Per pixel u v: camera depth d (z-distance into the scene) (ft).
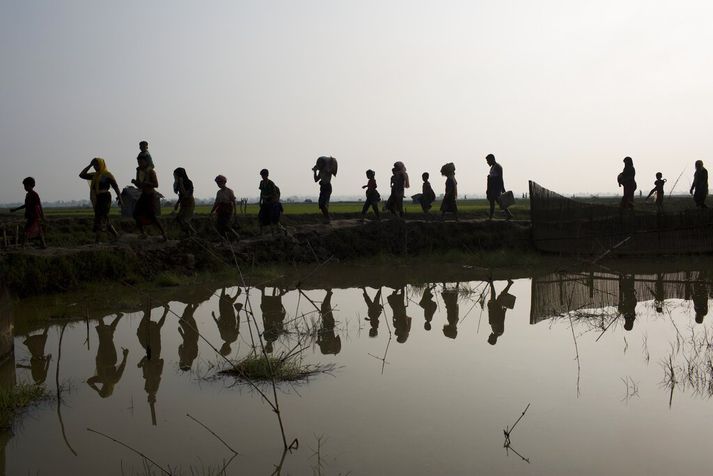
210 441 14.80
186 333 26.66
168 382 19.71
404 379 19.34
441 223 58.39
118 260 39.81
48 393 18.79
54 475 13.23
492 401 17.19
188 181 45.96
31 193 39.22
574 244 53.98
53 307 32.58
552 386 18.45
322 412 16.53
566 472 12.89
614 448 14.07
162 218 55.77
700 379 18.94
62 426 16.03
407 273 46.09
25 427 16.01
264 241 50.21
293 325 27.91
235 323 28.68
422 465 13.26
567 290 37.32
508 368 20.42
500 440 14.53
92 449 14.55
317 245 52.49
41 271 35.88
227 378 19.90
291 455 13.88
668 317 28.76
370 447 14.23
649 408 16.56
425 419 15.90
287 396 17.93
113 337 26.16
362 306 32.71
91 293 36.42
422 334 25.76
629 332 25.66
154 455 14.12
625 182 57.16
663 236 53.62
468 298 34.83
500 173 59.31
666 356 21.71
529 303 33.09
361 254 54.03
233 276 42.78
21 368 21.66
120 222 53.42
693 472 12.88
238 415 16.52
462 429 15.23
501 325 27.50
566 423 15.55
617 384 18.60
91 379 20.16
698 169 58.34
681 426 15.31
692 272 44.24
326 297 35.81
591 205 54.08
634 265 48.52
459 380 19.15
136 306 32.78
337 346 23.76
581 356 21.85
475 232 57.98
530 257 52.80
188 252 44.01
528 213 75.97
